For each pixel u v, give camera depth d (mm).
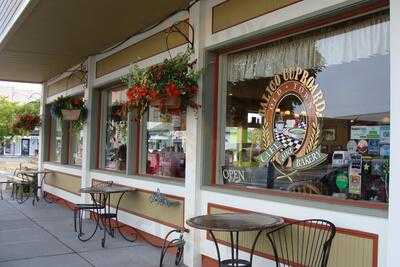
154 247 6316
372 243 3459
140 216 6781
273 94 4805
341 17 3957
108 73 7926
